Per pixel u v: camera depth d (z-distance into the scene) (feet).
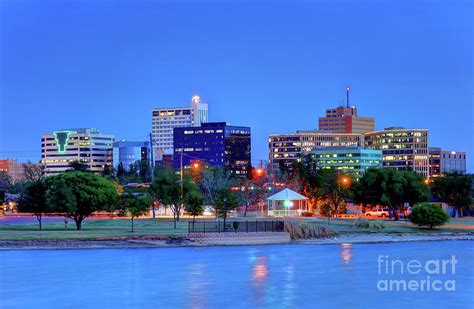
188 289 210.18
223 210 373.40
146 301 192.24
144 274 237.04
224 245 341.62
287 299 197.16
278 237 360.48
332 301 195.31
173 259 278.46
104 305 187.32
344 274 242.99
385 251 321.11
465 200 615.98
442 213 440.45
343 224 444.55
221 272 244.42
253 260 279.28
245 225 367.25
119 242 324.60
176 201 399.65
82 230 364.38
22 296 198.59
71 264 258.98
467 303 195.31
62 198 355.56
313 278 234.17
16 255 285.23
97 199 369.71
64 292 203.62
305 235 376.27
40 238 318.24
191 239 336.90
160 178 474.90
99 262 266.16
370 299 198.90
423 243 369.30
